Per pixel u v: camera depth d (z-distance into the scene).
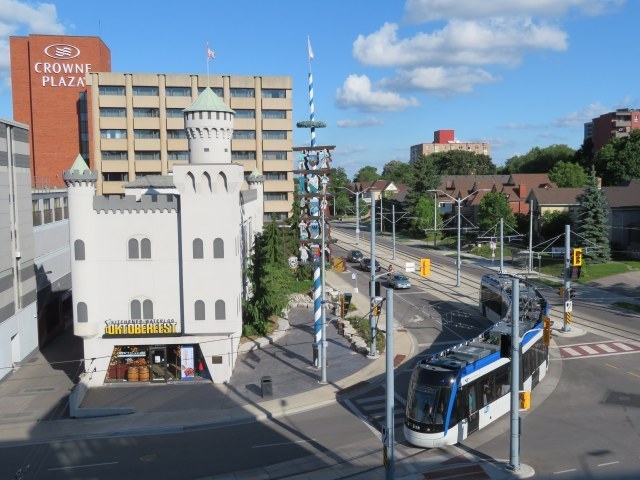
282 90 97.62
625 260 72.50
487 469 22.19
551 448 23.81
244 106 96.62
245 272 42.69
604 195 73.31
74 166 33.66
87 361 34.62
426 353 38.50
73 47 98.06
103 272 34.69
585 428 25.78
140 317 35.00
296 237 71.69
